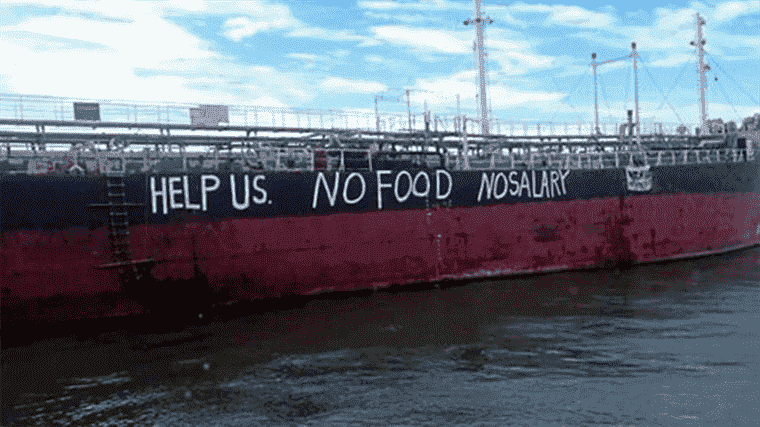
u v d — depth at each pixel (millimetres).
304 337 17594
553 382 13258
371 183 24328
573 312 19797
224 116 24328
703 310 19422
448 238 26078
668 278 26188
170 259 20422
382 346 16484
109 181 19594
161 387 13758
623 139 36406
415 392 12969
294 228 22656
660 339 16203
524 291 23906
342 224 23656
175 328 19031
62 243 18984
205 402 12812
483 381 13484
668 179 32469
